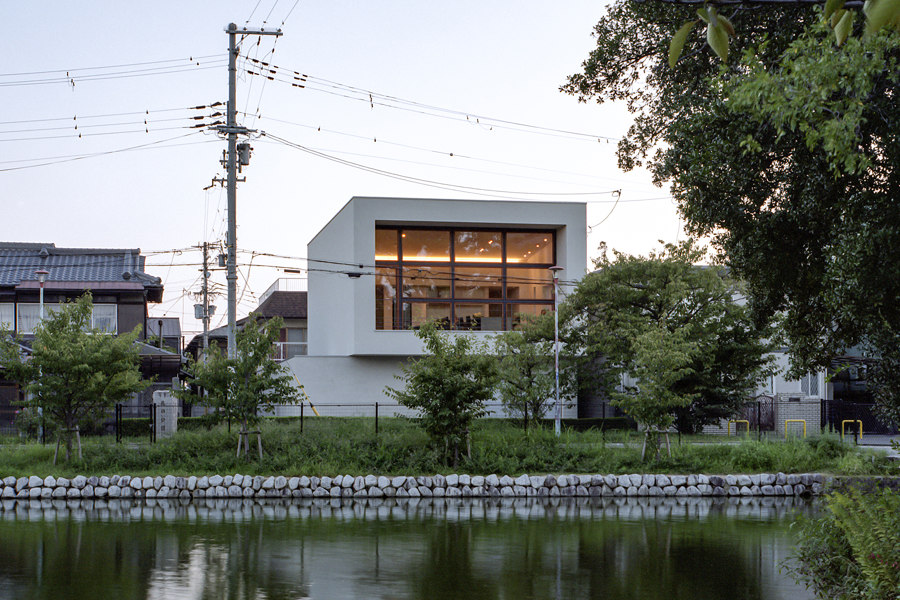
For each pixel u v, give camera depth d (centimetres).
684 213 1221
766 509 1989
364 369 4091
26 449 2489
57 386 2277
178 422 3142
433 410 2342
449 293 4144
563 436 2600
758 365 3312
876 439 3281
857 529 903
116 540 1523
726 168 1088
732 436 3334
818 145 959
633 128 1504
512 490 2211
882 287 958
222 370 2381
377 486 2200
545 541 1523
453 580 1189
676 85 1332
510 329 4150
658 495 2223
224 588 1134
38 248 4934
